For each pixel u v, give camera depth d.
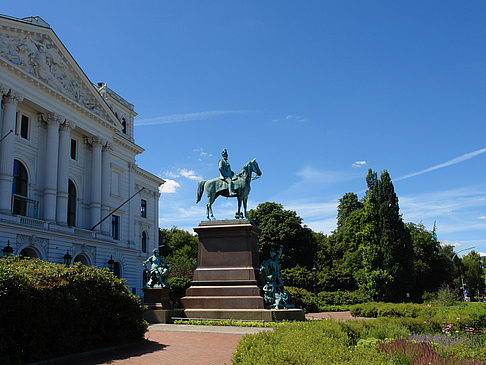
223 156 23.81
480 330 16.47
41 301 10.91
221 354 12.37
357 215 64.06
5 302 9.96
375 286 49.03
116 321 14.02
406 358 8.12
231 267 21.19
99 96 48.44
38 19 43.38
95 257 44.47
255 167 23.61
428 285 62.53
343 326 12.94
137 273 55.72
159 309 21.02
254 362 7.44
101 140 48.78
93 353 12.42
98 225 46.69
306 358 7.32
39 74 39.88
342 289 57.53
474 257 107.75
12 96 36.81
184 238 89.25
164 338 15.60
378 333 12.87
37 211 39.75
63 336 11.56
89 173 48.31
